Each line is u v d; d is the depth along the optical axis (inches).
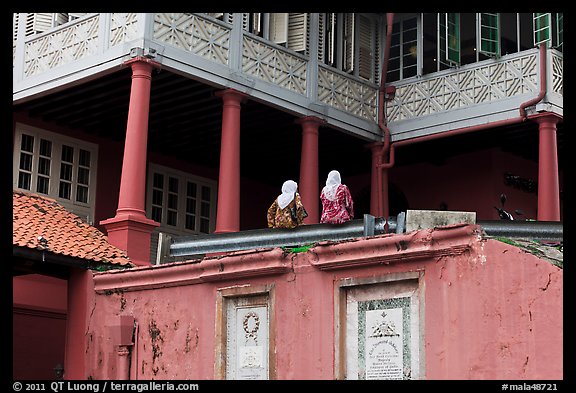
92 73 654.5
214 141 825.5
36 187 743.7
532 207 873.5
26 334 613.3
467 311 342.6
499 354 331.3
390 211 903.1
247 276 421.4
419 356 354.9
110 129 792.3
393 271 369.1
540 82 722.8
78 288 509.7
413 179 887.1
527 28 752.3
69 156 775.7
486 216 831.7
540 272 325.4
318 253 392.2
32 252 493.7
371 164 866.1
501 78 750.5
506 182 848.9
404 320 364.8
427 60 802.2
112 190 805.2
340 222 444.5
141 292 474.6
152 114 757.9
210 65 668.7
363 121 796.6
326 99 767.1
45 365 619.8
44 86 689.6
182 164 869.8
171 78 677.3
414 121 795.4
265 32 727.1
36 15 712.4
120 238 588.1
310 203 731.4
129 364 470.3
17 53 719.7
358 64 809.5
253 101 729.6
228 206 662.5
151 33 633.6
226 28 687.7
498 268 336.5
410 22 822.5
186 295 451.2
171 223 847.7
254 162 912.9
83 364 494.0
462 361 341.1
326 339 387.5
